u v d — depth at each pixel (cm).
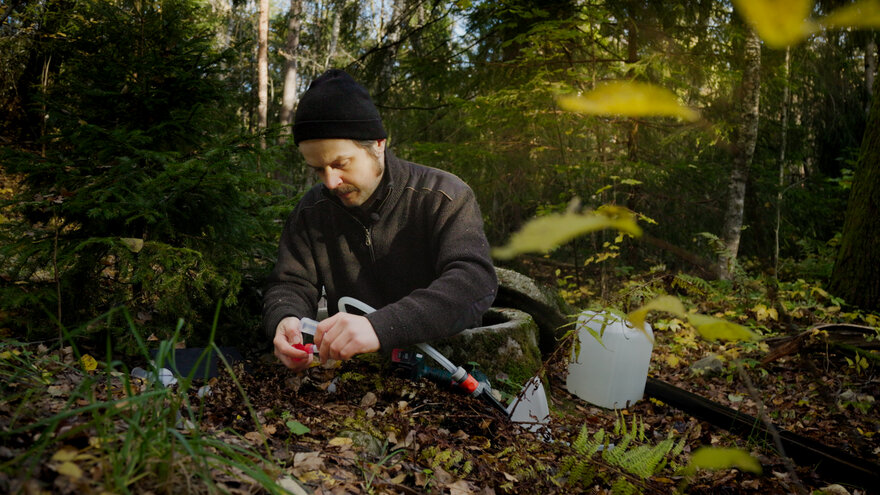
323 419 196
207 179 252
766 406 341
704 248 664
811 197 820
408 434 190
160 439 111
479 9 662
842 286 553
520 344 301
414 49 846
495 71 688
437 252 233
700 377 396
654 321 479
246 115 1448
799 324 444
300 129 211
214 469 119
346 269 248
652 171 613
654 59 468
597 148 659
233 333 280
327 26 2109
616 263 692
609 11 520
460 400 204
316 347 203
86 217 259
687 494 190
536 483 175
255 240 313
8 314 230
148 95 291
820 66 807
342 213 241
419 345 202
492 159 660
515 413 220
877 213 533
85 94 285
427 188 235
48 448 109
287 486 129
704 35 502
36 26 773
